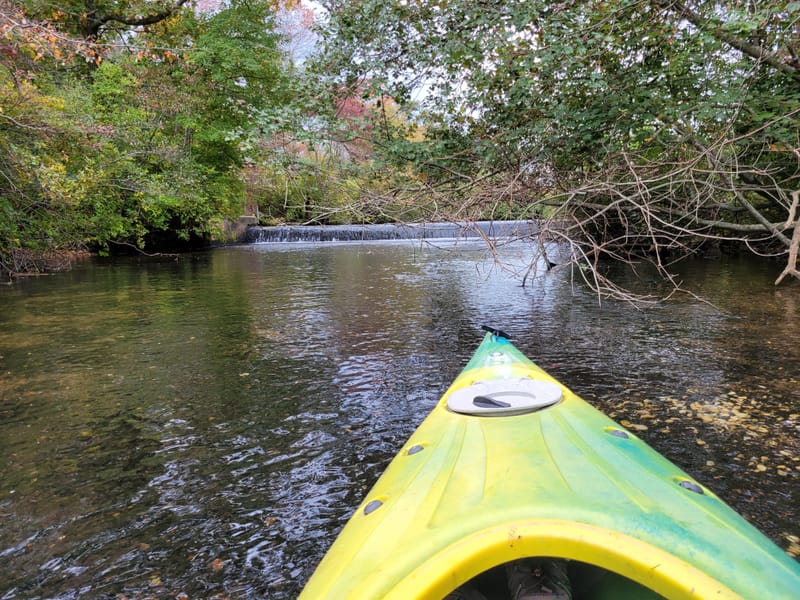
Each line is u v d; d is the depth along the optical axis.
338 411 4.53
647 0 5.41
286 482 3.42
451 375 5.38
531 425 2.37
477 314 8.16
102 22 17.67
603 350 6.08
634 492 1.63
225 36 18.09
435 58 5.90
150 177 15.55
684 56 5.82
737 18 4.84
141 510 3.15
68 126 11.32
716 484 3.23
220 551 2.78
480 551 1.25
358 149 6.66
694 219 6.73
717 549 1.32
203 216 20.38
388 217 6.25
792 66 5.75
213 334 7.25
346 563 1.48
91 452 3.87
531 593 1.44
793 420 4.08
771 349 5.91
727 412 4.27
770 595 1.17
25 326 7.89
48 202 11.82
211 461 3.71
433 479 1.90
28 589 2.54
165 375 5.54
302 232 26.64
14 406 4.75
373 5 5.66
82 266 16.33
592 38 5.59
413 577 1.22
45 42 8.78
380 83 5.89
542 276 12.05
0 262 13.84
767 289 9.80
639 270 12.77
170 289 11.36
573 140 6.09
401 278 12.26
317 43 6.29
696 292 9.69
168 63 17.89
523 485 1.69
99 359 6.14
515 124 6.26
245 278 13.03
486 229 23.23
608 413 4.30
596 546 1.23
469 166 6.57
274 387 5.13
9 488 3.40
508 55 5.77
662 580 1.17
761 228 6.11
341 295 10.14
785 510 2.95
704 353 5.85
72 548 2.83
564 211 6.39
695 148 6.31
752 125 6.32
